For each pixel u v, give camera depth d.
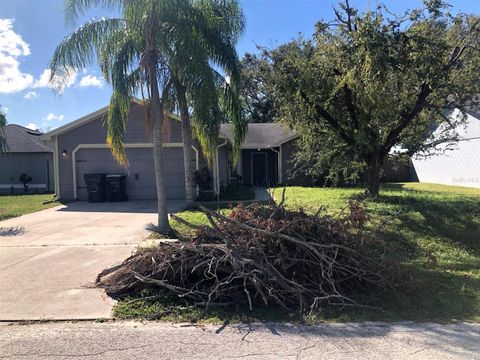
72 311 5.43
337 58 12.06
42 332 4.80
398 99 12.59
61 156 18.62
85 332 4.79
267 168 26.73
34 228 11.70
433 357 4.05
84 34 10.12
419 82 12.02
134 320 5.17
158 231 10.81
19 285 6.49
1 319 5.19
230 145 20.94
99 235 10.52
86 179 17.81
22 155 26.27
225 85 12.70
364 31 10.97
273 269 5.76
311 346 4.35
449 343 4.38
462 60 12.12
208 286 5.91
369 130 12.98
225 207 14.83
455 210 11.78
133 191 18.47
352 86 11.62
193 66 10.44
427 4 11.30
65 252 8.68
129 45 10.59
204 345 4.41
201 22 10.83
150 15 10.12
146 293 5.93
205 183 17.62
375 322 5.03
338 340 4.50
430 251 8.70
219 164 20.48
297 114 13.32
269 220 6.41
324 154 15.14
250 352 4.23
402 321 5.05
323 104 13.00
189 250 6.19
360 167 15.41
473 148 22.16
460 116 18.38
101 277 6.59
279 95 13.24
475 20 11.55
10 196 22.42
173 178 18.36
